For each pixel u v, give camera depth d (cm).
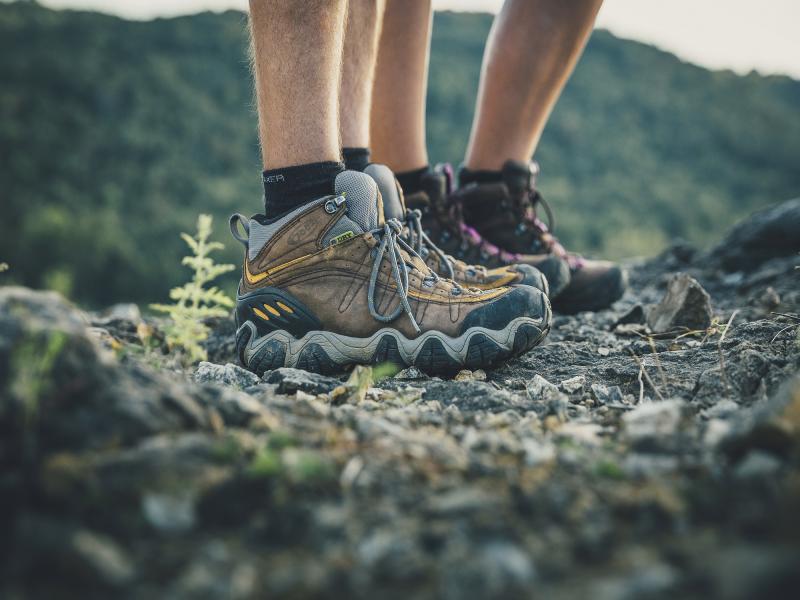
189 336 214
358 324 198
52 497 97
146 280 5081
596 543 95
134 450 107
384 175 216
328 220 195
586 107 9938
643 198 7719
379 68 264
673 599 82
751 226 402
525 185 294
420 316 198
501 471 116
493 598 85
